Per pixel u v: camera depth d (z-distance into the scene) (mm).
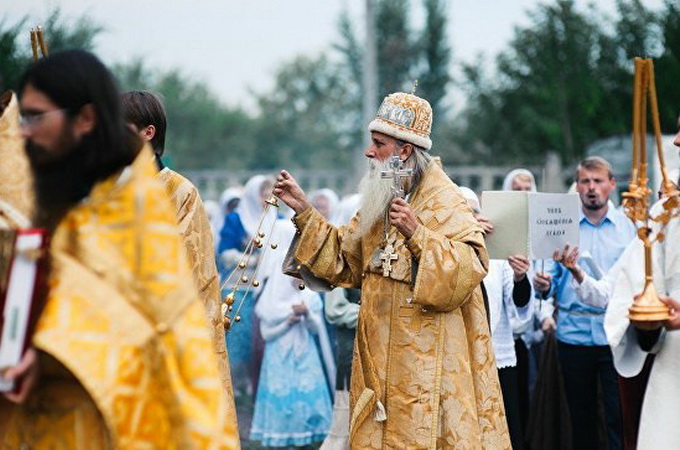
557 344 7406
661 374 5352
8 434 2984
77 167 2877
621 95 17547
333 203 13531
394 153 5363
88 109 2875
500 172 19000
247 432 9820
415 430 5125
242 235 11766
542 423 7250
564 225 6652
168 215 2867
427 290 4980
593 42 17719
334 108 64250
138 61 30922
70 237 2846
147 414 2822
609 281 7027
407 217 4996
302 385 8617
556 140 17797
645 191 5012
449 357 5199
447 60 32312
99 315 2787
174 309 2818
